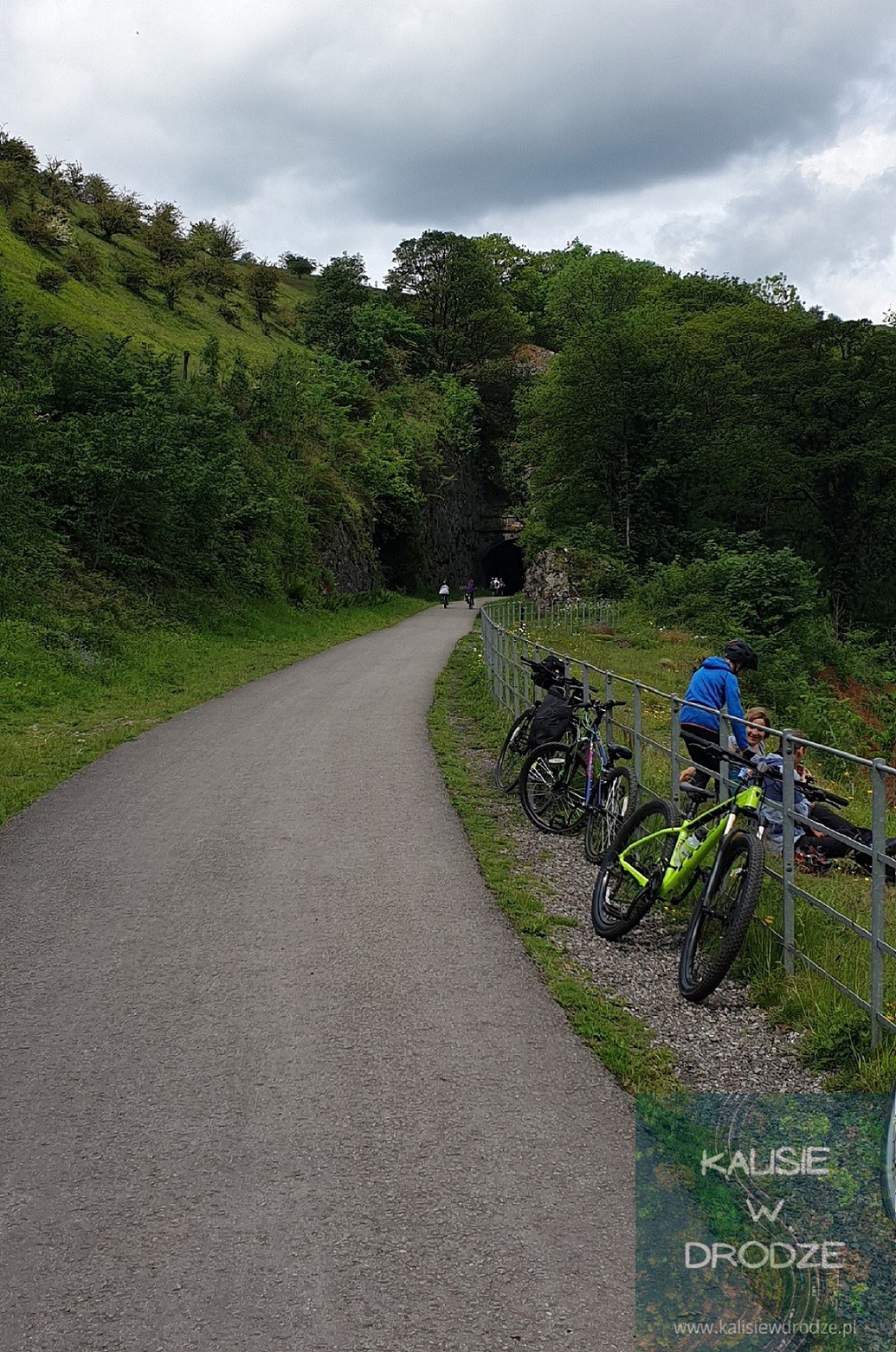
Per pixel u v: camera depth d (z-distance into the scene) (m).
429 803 9.72
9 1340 2.88
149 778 10.88
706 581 37.00
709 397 54.38
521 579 99.62
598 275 81.31
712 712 7.00
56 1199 3.55
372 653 26.52
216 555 31.64
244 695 17.94
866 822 9.09
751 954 5.71
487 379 90.19
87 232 71.81
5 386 25.30
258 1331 2.90
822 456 51.59
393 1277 3.12
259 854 7.96
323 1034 4.84
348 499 50.16
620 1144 3.89
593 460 51.78
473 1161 3.75
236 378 45.97
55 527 24.83
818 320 56.72
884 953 4.69
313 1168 3.71
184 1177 3.67
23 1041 4.80
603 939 6.28
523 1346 2.84
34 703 15.46
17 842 8.38
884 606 53.41
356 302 88.94
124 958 5.84
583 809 8.38
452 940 6.10
